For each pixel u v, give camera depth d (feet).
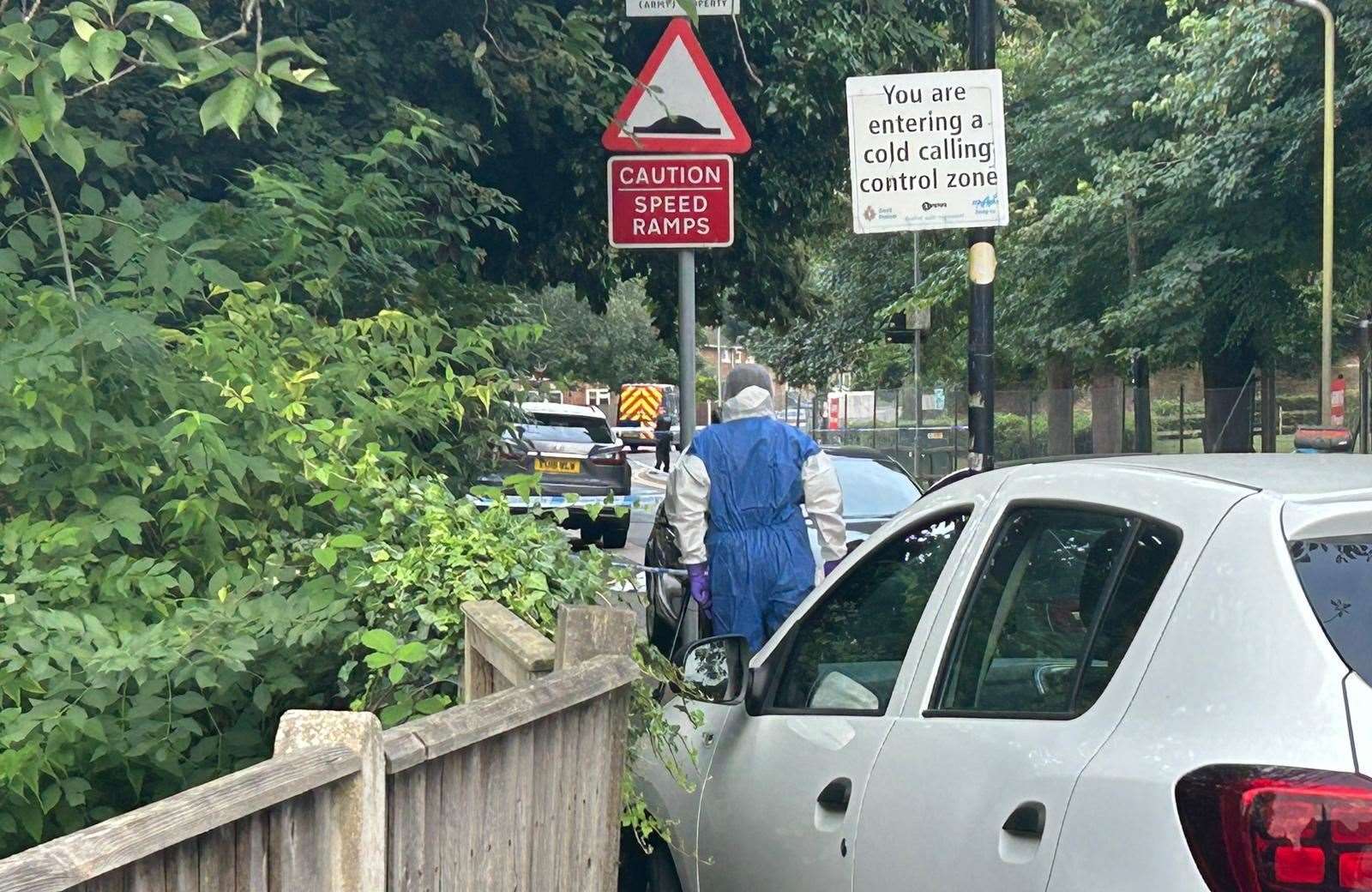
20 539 9.92
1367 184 72.23
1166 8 85.56
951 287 91.56
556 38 26.07
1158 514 8.19
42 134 10.07
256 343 12.42
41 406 10.41
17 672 9.07
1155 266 82.48
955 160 21.65
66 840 5.19
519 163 33.76
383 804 6.72
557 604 10.00
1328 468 8.56
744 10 31.96
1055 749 7.84
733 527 18.20
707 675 11.67
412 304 17.47
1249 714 6.74
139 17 17.75
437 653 9.67
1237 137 73.26
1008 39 52.01
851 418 161.79
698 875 11.89
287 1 22.74
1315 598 6.99
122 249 11.78
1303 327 86.17
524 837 8.42
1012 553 9.41
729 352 224.53
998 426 113.39
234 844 5.98
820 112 34.86
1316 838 6.13
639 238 20.16
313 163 20.62
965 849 8.15
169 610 10.44
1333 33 65.05
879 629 10.62
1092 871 7.04
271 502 11.47
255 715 10.48
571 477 56.39
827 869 9.65
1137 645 7.70
